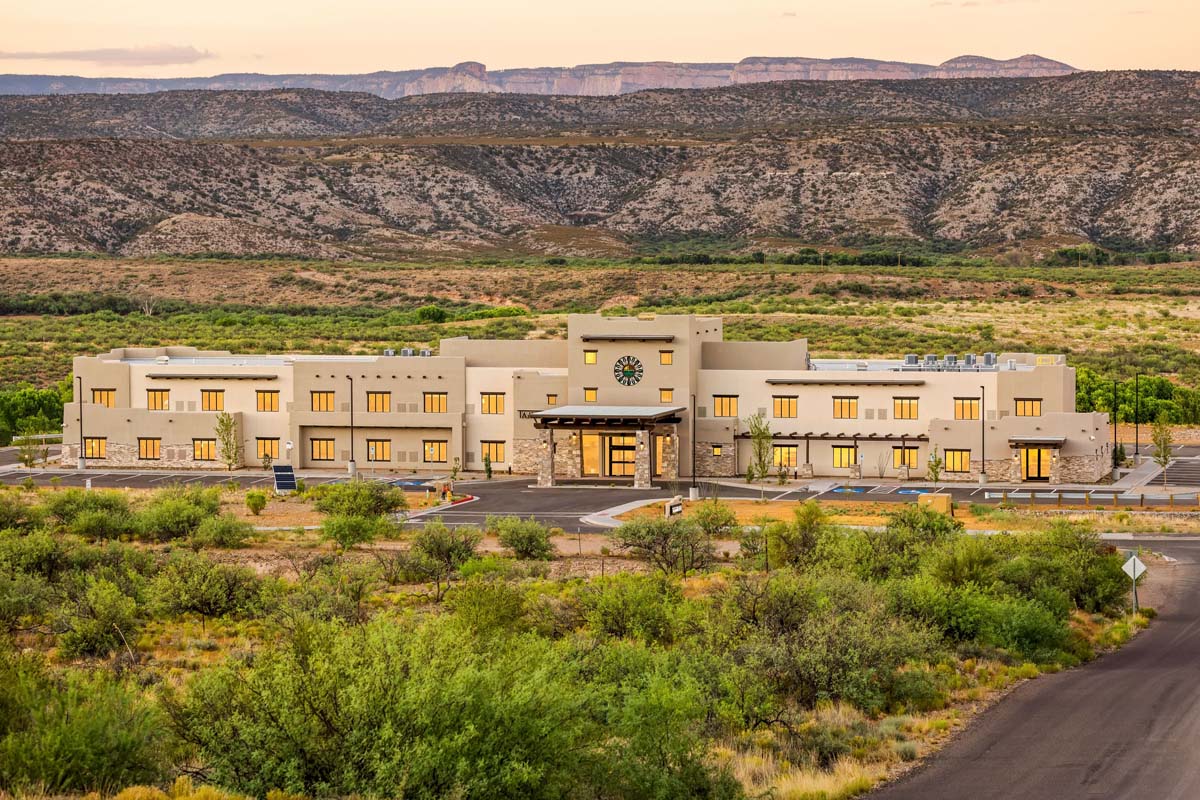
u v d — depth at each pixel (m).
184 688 33.22
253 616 46.34
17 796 21.30
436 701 21.94
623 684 30.50
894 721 31.44
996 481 84.88
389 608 45.22
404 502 73.19
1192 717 31.98
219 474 92.38
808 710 32.69
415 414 93.00
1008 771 27.69
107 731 22.97
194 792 21.17
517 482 88.00
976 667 37.69
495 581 43.94
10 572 50.38
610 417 84.69
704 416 90.25
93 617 41.25
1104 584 47.94
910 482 85.50
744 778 26.55
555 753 22.48
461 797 20.73
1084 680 36.69
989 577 44.69
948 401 86.38
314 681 22.27
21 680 25.00
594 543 64.75
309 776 21.62
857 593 40.12
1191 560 59.22
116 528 67.69
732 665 32.47
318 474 92.50
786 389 89.00
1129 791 26.14
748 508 74.50
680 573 55.78
